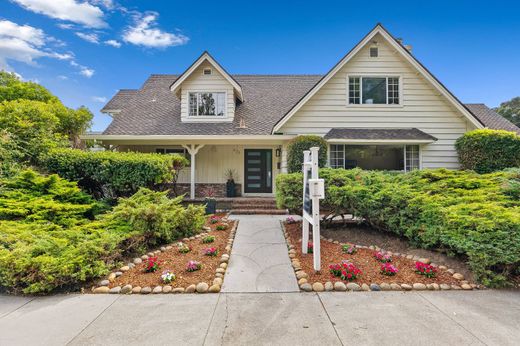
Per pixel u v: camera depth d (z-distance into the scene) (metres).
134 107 13.57
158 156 9.24
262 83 15.75
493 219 4.26
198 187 13.12
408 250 5.50
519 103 26.72
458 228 4.53
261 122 12.43
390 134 10.66
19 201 6.17
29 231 4.99
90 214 7.27
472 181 6.48
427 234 5.11
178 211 6.25
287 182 6.93
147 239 5.62
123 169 8.42
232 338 2.82
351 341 2.76
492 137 9.75
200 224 6.84
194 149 11.69
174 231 6.24
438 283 4.12
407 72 11.09
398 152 11.07
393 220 5.83
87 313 3.34
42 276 3.84
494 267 4.27
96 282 4.17
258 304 3.57
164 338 2.82
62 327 3.03
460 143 10.55
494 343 2.71
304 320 3.17
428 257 5.06
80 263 4.06
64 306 3.52
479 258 4.08
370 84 11.21
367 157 11.05
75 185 7.72
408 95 11.08
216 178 13.17
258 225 7.60
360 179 6.94
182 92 12.45
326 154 10.27
